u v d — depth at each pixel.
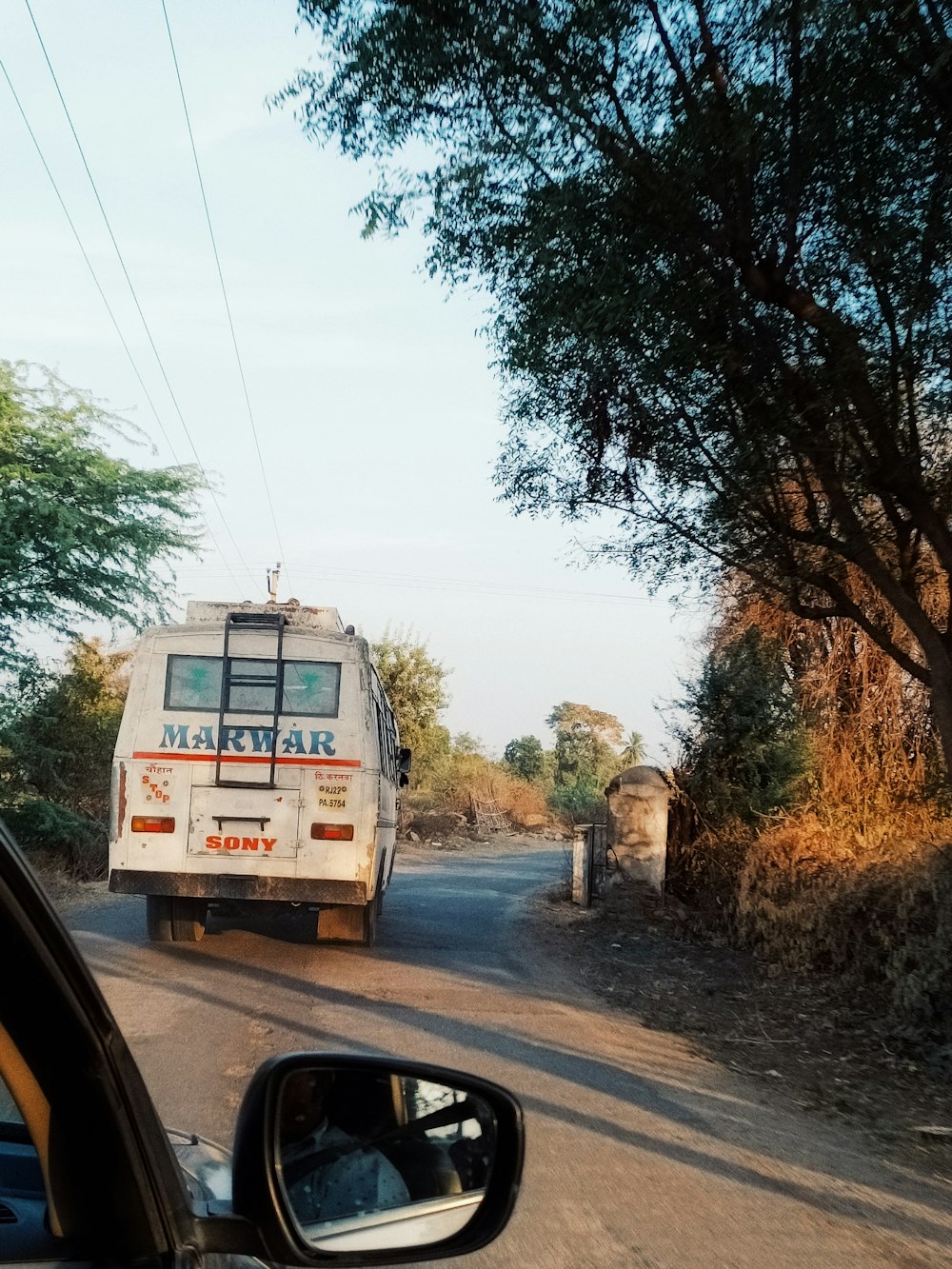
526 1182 5.52
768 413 8.38
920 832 13.24
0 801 17.41
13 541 17.38
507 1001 10.20
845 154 8.05
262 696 11.98
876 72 7.74
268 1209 1.76
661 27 7.84
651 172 7.96
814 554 9.49
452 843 34.81
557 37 7.71
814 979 11.50
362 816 11.93
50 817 17.64
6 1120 1.93
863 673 15.82
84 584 18.14
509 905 18.19
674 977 12.03
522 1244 4.77
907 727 15.56
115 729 20.47
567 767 61.88
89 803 19.88
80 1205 1.57
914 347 8.11
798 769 16.56
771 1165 6.02
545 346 9.09
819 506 9.59
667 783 17.98
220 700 11.99
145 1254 1.57
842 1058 8.67
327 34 8.07
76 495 18.00
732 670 17.27
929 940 9.57
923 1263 4.78
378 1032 8.55
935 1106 7.44
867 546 8.69
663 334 8.51
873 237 8.03
